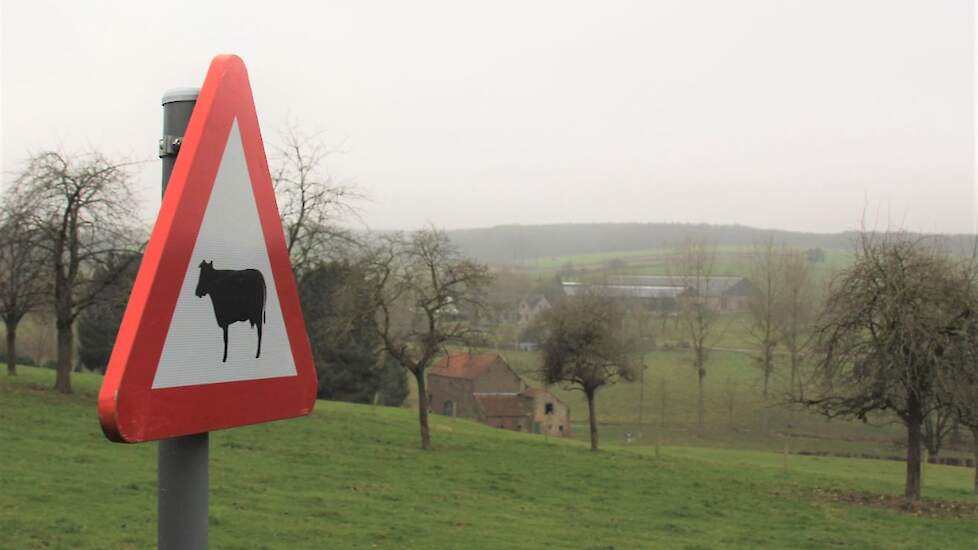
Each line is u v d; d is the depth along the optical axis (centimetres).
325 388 6856
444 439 4312
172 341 239
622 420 7800
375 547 1806
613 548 2048
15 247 3459
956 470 5038
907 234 3062
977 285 2931
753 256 8362
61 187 3438
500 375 8375
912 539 2528
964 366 2889
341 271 4359
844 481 3975
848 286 3053
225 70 262
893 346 2928
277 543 1738
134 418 226
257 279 272
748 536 2438
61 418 3206
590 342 4616
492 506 2584
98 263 3641
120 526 1703
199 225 249
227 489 2325
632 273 14600
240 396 264
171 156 265
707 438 6938
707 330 8269
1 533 1556
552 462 3788
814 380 3353
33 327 7394
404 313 3969
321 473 2838
